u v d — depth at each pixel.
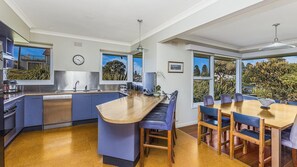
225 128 2.62
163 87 3.65
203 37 4.08
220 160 2.34
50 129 3.54
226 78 5.32
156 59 3.57
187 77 4.09
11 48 3.22
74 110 3.81
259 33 3.66
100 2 2.34
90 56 4.45
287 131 2.37
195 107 4.28
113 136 2.12
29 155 2.36
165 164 2.21
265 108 2.82
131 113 1.85
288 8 2.36
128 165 2.09
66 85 4.17
